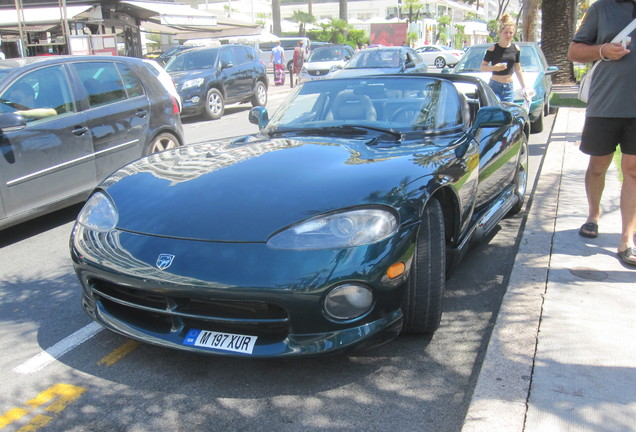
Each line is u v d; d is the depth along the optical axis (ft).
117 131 19.07
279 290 7.86
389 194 8.71
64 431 7.79
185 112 42.91
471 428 7.29
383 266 8.20
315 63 61.46
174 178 10.03
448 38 201.98
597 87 12.66
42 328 10.96
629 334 9.45
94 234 9.40
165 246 8.51
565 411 7.54
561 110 38.83
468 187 11.15
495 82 25.12
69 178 17.43
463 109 12.88
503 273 13.20
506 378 8.32
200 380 8.96
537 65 33.01
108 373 9.24
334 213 8.34
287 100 14.24
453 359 9.45
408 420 7.88
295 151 10.61
